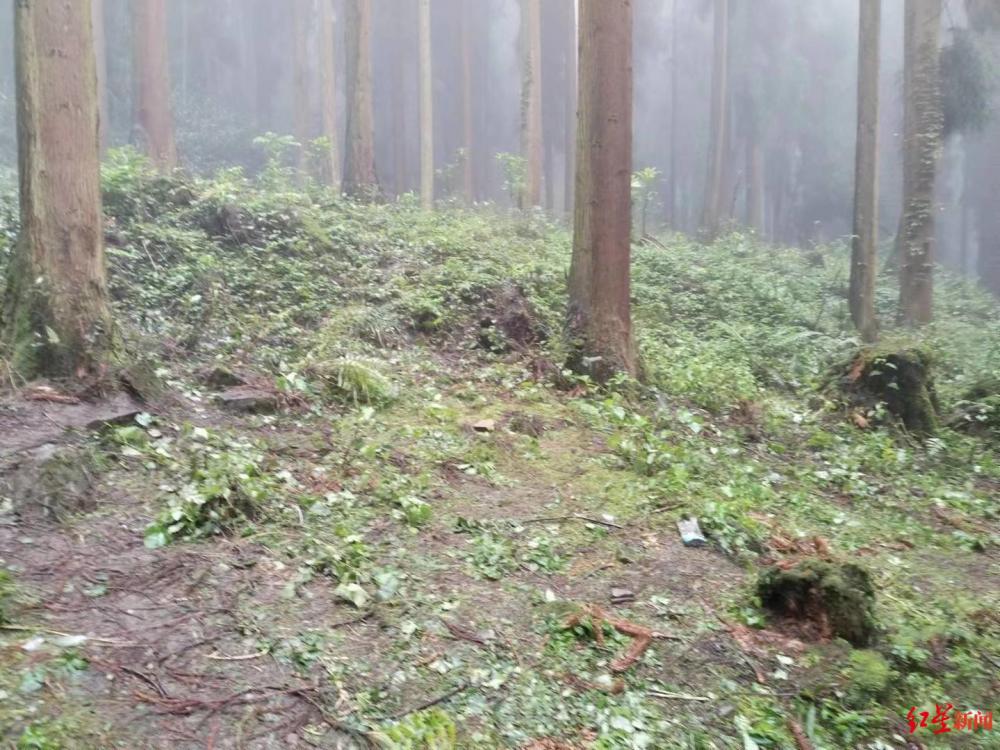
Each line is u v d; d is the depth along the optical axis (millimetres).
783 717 3539
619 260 8531
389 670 3504
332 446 5820
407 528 4863
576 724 3338
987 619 4660
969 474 7660
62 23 5672
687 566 4895
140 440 5160
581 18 8398
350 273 9914
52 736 2777
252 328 7918
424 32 21516
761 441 7895
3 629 3322
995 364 11391
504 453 6375
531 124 20484
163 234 9117
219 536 4375
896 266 19094
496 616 4070
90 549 4055
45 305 5652
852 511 6430
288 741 2975
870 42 13633
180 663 3314
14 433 4824
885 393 8898
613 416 7395
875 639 4191
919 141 14734
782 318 13352
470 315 9570
